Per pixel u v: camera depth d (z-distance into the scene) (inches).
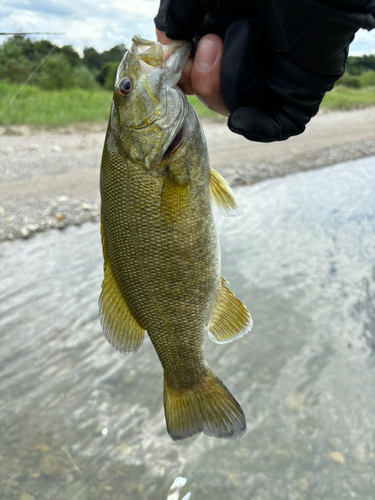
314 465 19.3
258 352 25.6
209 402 13.2
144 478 19.0
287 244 39.2
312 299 30.6
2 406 22.0
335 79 9.9
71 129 82.9
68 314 29.1
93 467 19.4
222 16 10.0
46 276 33.3
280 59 9.7
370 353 25.4
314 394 22.7
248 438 20.6
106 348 26.4
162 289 11.5
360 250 38.3
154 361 25.6
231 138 84.0
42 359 25.2
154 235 11.1
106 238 11.6
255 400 22.4
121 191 11.0
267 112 10.3
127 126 10.9
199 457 20.0
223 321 12.7
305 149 77.4
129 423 21.6
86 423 21.5
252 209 47.7
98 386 23.6
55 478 18.9
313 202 50.6
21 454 19.8
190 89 11.6
